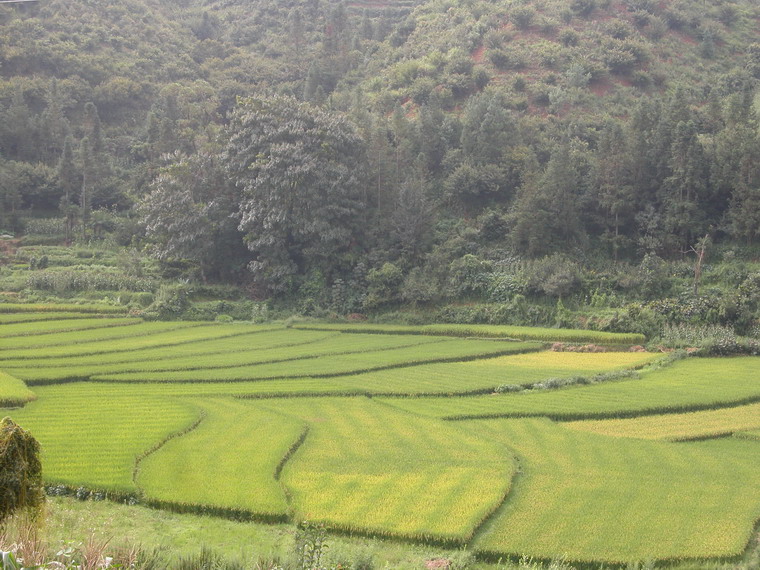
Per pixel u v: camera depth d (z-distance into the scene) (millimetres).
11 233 91062
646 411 39281
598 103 100375
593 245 76438
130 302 72812
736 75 105625
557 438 34469
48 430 34031
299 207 76188
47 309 69312
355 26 148500
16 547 15680
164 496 26047
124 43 131000
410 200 78250
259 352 56125
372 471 29438
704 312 61156
